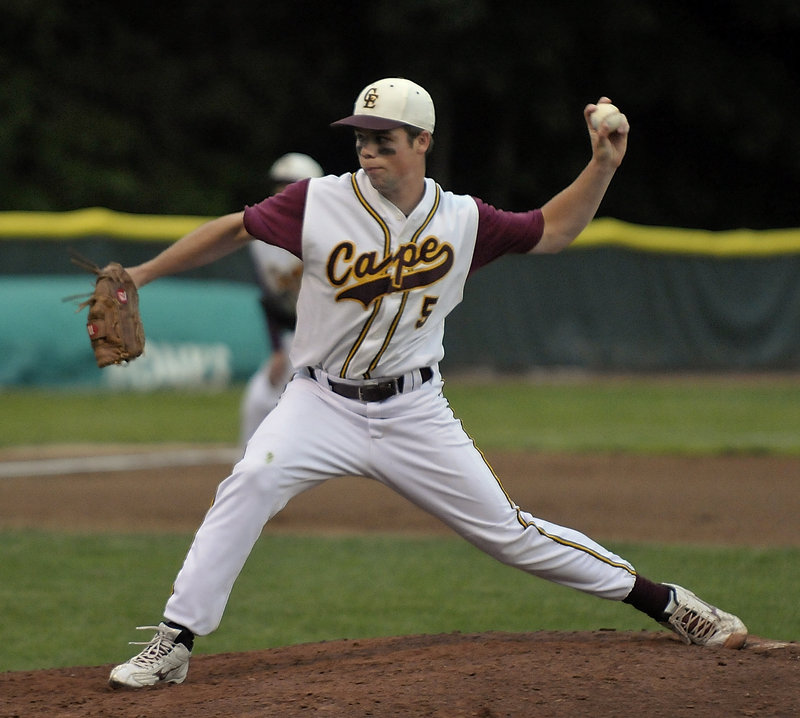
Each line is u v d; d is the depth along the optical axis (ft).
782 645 48.57
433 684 41.39
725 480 112.78
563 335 218.79
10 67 269.44
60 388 187.11
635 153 320.91
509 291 217.15
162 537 87.86
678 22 307.37
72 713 41.11
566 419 162.91
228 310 199.62
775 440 142.00
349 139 309.83
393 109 43.32
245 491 44.73
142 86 287.69
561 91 297.94
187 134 294.66
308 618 64.95
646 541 84.89
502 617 64.95
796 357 222.69
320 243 44.37
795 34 319.06
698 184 327.47
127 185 271.49
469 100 306.14
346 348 45.09
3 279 192.13
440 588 72.18
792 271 222.28
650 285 220.23
